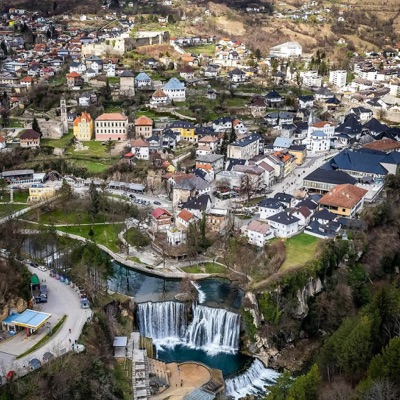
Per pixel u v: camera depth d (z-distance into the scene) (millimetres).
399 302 192750
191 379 189500
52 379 163000
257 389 193875
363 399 155500
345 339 181125
